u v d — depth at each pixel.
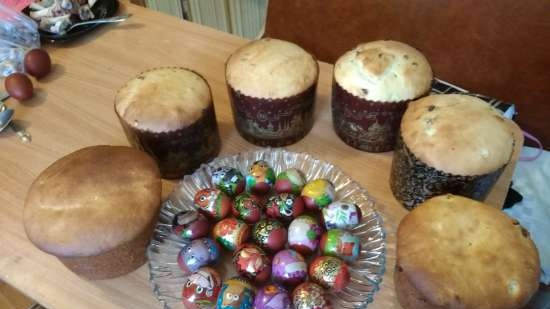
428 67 0.60
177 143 0.56
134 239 0.47
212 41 0.88
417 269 0.42
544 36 0.80
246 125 0.63
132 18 0.94
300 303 0.44
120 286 0.52
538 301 0.74
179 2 1.32
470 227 0.45
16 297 0.97
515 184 0.89
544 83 0.84
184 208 0.56
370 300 0.45
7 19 0.82
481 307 0.40
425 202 0.48
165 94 0.56
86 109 0.75
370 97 0.56
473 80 0.91
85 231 0.45
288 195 0.53
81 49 0.87
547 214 0.85
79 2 0.90
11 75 0.75
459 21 0.86
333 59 1.04
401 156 0.53
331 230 0.50
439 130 0.50
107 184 0.49
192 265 0.48
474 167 0.48
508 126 0.53
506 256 0.42
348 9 0.95
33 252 0.55
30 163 0.66
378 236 0.52
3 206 0.60
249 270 0.46
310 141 0.68
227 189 0.55
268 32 1.09
